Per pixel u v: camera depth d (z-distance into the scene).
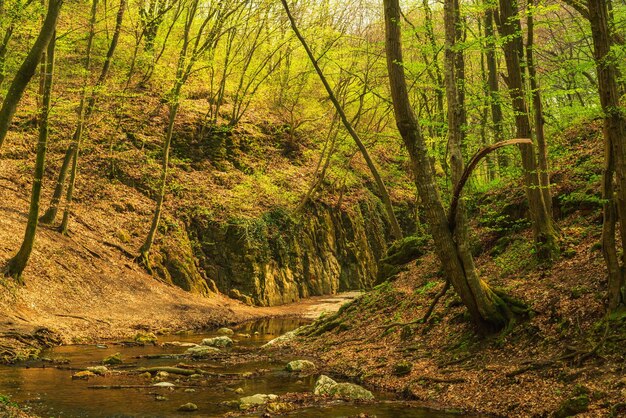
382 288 18.34
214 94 35.88
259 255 31.20
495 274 14.76
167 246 27.58
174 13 33.75
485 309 12.08
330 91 21.33
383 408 10.12
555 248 13.78
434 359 12.44
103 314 20.44
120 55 32.16
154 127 32.88
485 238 17.50
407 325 14.55
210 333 21.19
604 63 10.01
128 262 25.31
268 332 22.44
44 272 20.41
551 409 8.84
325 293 35.41
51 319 18.14
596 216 14.62
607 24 10.01
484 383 10.46
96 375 12.77
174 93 27.06
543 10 13.73
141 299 23.16
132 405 10.30
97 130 30.34
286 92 39.78
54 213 23.81
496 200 19.05
